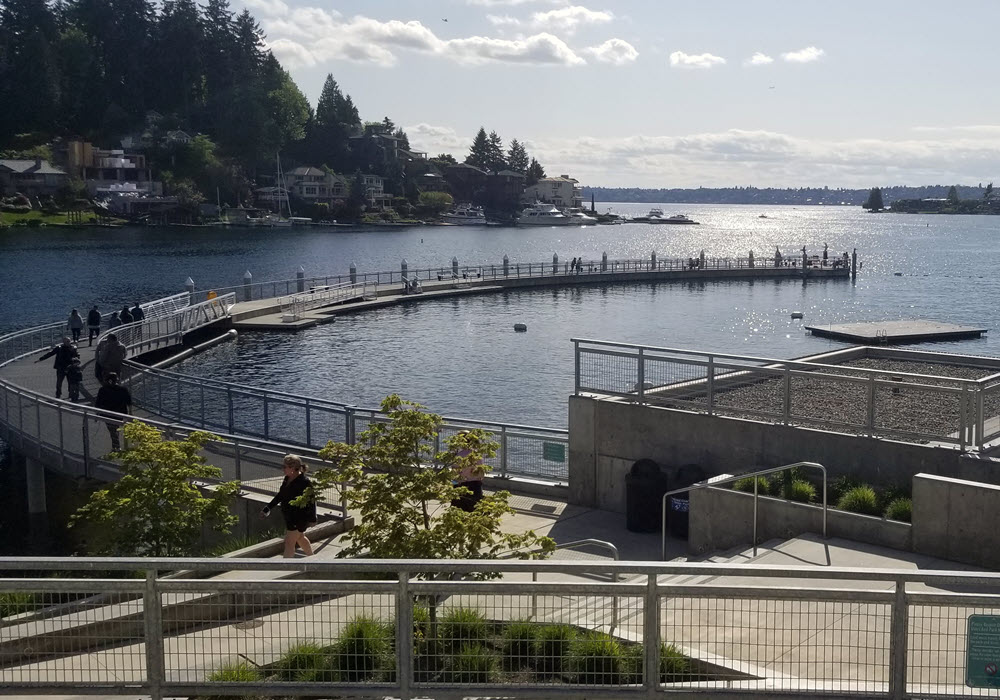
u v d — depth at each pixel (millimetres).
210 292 57688
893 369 22109
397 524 10281
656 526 16453
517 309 72250
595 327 63062
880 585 11242
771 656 8266
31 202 198500
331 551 13992
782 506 14016
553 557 15016
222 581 6445
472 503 13352
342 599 9336
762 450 16031
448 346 53844
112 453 14070
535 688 6449
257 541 14820
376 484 10523
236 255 139625
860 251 168750
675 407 17328
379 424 11477
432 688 6477
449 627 7352
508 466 20016
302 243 173875
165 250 146125
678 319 67812
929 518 12672
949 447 14133
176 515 13500
